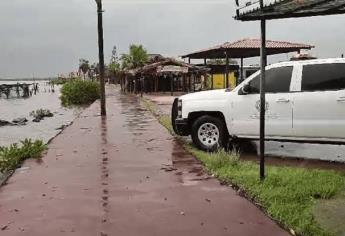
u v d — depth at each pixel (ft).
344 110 31.96
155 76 180.86
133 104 107.34
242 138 36.47
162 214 20.20
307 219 18.99
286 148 39.14
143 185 25.50
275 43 113.70
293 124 33.55
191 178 27.17
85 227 18.62
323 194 22.89
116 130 52.65
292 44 113.39
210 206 21.35
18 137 73.31
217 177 27.37
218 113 37.40
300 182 25.23
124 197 23.04
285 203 21.42
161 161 32.63
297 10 21.84
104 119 67.87
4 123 95.91
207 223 18.95
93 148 39.14
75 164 32.01
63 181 26.78
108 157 34.58
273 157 35.06
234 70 166.30
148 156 34.73
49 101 228.43
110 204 21.83
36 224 19.08
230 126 36.50
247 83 35.88
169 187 24.99
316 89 32.96
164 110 86.94
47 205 21.81
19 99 260.62
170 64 157.79
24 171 29.94
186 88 187.62
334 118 32.24
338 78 32.50
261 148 25.55
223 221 19.19
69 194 23.79
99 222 19.21
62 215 20.24
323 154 36.17
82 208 21.24
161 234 17.72
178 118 38.81
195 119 38.50
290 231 17.89
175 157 34.19
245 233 17.75
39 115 114.83
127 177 27.55
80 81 171.83
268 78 34.58
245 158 34.78
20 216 20.18
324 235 17.37
